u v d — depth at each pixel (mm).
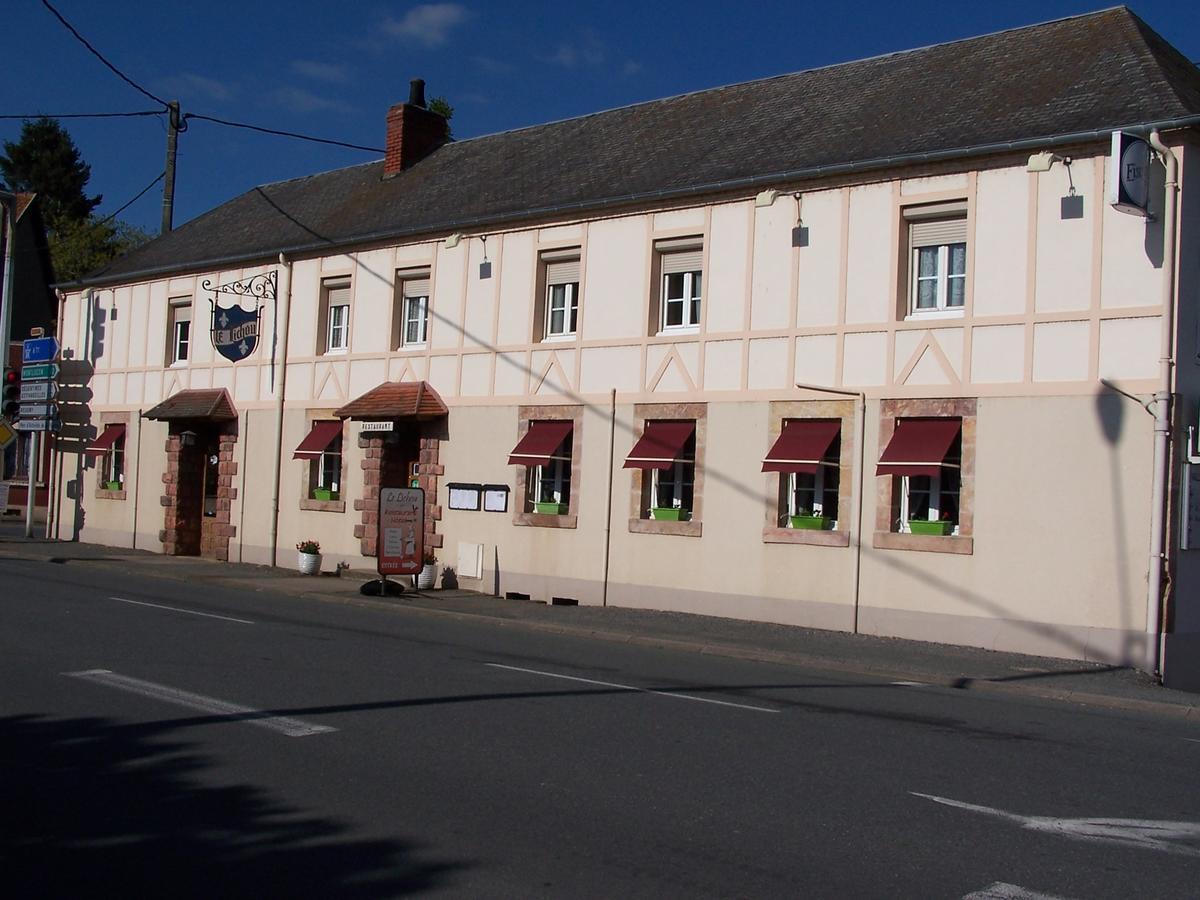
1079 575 15039
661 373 19156
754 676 13023
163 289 28469
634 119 23469
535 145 24547
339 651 13031
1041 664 14609
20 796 6871
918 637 16266
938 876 5859
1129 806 7449
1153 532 14508
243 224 28688
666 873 5789
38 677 10516
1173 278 14586
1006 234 15891
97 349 30156
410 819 6594
